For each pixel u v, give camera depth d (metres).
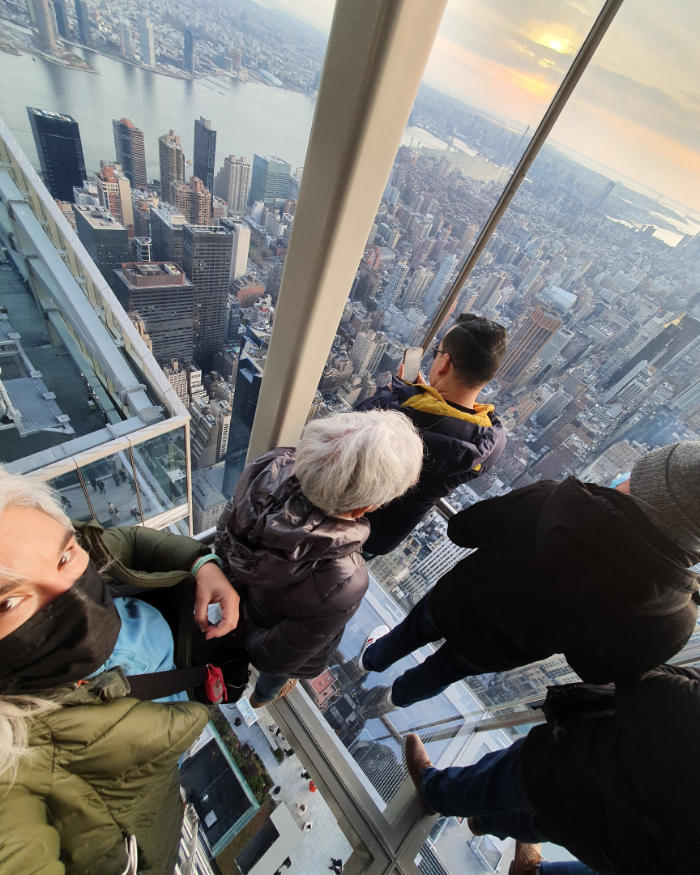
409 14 0.53
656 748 0.59
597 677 0.74
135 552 0.84
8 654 0.42
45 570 0.43
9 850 0.39
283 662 0.83
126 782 0.52
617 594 0.66
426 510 1.13
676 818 0.56
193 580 0.80
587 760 0.69
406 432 0.73
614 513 0.65
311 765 1.27
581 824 0.67
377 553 1.28
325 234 0.76
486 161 0.90
